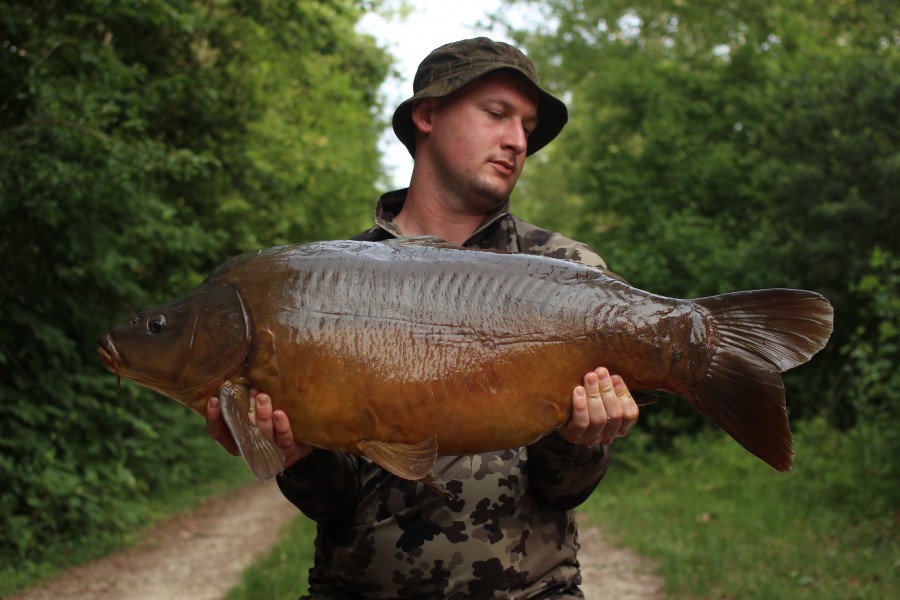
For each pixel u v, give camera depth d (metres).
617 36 19.50
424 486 2.24
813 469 9.02
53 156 7.22
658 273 13.68
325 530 2.39
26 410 7.76
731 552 6.75
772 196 12.85
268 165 14.27
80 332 9.07
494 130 2.54
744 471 10.22
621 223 17.64
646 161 16.73
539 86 2.58
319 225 21.30
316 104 15.47
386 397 1.97
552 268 2.07
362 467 2.32
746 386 2.03
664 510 9.07
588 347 2.02
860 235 11.22
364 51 13.08
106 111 7.40
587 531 8.42
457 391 1.98
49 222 7.42
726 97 16.20
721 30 17.36
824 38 16.16
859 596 5.38
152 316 2.08
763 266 12.59
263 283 2.04
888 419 7.93
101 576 7.30
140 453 9.62
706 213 16.05
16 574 6.97
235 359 2.01
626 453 12.52
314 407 1.97
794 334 2.03
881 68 11.47
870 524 7.16
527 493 2.29
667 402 12.76
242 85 12.56
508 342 2.00
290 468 2.15
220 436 2.09
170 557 8.14
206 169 8.23
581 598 2.35
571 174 19.17
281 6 11.82
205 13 11.02
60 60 8.25
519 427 2.01
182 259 10.86
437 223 2.64
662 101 16.52
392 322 1.99
